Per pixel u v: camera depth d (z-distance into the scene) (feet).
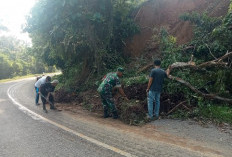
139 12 36.55
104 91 20.31
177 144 13.60
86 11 29.71
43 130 17.85
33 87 55.42
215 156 11.74
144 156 12.03
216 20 25.93
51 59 52.95
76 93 31.58
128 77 28.19
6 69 122.21
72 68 44.65
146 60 30.60
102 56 33.40
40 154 13.17
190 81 21.24
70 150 13.48
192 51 25.81
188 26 29.37
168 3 34.27
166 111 20.76
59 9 28.43
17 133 17.42
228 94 19.65
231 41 22.35
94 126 18.34
